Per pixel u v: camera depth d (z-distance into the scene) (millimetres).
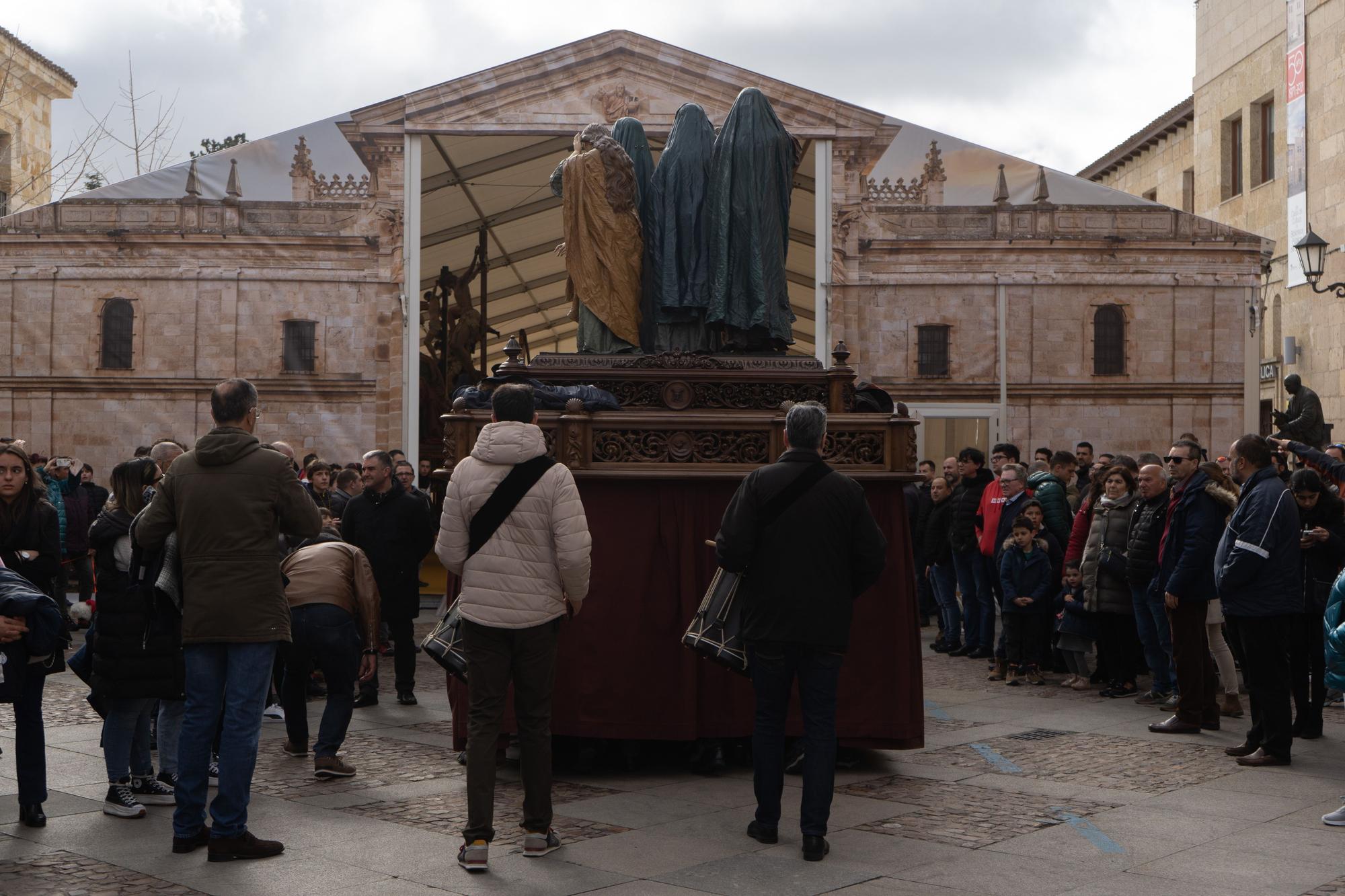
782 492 5516
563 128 18297
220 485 5398
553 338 37375
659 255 7816
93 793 6504
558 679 7004
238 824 5262
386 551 9406
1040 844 5500
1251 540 7227
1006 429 18016
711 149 7953
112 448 17828
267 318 18000
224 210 17984
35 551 6051
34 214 17828
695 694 6992
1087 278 18000
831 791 5336
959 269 18078
